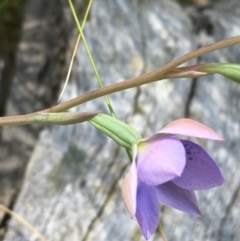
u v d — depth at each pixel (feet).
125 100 0.67
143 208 0.31
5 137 0.72
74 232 0.59
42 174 0.64
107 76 0.71
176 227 0.59
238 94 0.71
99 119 0.32
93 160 0.63
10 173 0.70
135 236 0.59
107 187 0.62
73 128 0.66
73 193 0.62
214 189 0.62
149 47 0.74
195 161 0.31
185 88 0.69
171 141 0.30
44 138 0.67
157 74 0.32
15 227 0.61
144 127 0.66
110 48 0.73
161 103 0.68
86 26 0.75
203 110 0.68
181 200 0.33
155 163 0.29
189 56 0.31
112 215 0.60
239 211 0.62
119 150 0.64
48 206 0.61
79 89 0.71
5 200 0.65
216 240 0.60
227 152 0.65
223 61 0.74
